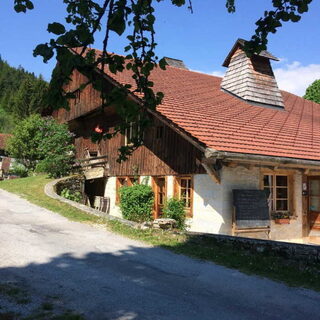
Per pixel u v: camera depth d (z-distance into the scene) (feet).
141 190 43.55
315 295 18.03
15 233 28.78
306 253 22.54
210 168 33.09
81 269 20.75
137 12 11.28
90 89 61.62
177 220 38.01
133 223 33.37
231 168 34.45
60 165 62.80
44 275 19.33
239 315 15.35
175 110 38.27
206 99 48.06
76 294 16.88
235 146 32.50
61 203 43.68
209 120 38.27
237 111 45.96
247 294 17.95
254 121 43.14
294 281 20.08
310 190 39.58
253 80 53.88
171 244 27.32
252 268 22.20
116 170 52.80
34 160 102.32
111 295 16.98
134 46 12.12
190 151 38.27
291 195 38.22
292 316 15.44
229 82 56.85
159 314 15.07
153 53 12.24
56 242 26.76
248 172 35.50
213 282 19.60
